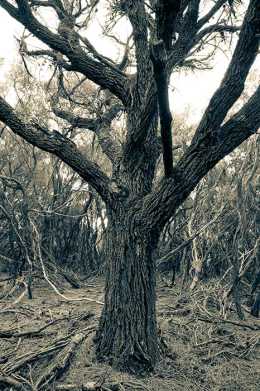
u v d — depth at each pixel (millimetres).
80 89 9742
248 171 8719
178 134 11258
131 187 4840
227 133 4211
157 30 4055
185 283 9758
